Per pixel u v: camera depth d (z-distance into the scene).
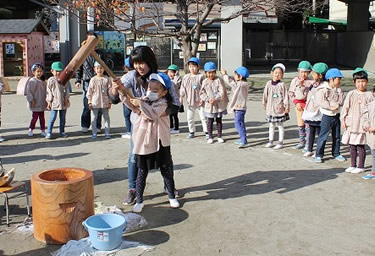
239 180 6.07
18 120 10.79
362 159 6.36
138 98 4.75
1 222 4.70
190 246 4.12
